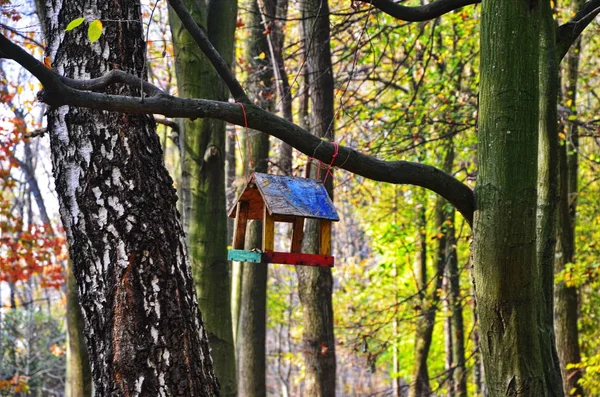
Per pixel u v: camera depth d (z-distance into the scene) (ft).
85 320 16.85
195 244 27.94
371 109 43.37
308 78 38.55
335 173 54.08
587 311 59.00
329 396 39.40
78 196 16.66
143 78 15.55
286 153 46.50
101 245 16.48
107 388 16.17
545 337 17.72
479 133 16.65
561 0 49.96
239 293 48.98
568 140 45.50
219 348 28.02
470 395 76.38
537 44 16.34
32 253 51.26
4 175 49.90
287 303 90.94
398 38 47.70
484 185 16.35
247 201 17.76
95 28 13.41
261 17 45.16
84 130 16.78
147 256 16.56
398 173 16.40
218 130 28.09
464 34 49.14
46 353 81.25
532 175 16.12
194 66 27.53
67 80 14.92
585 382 44.88
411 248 58.34
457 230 66.08
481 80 16.60
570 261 47.11
